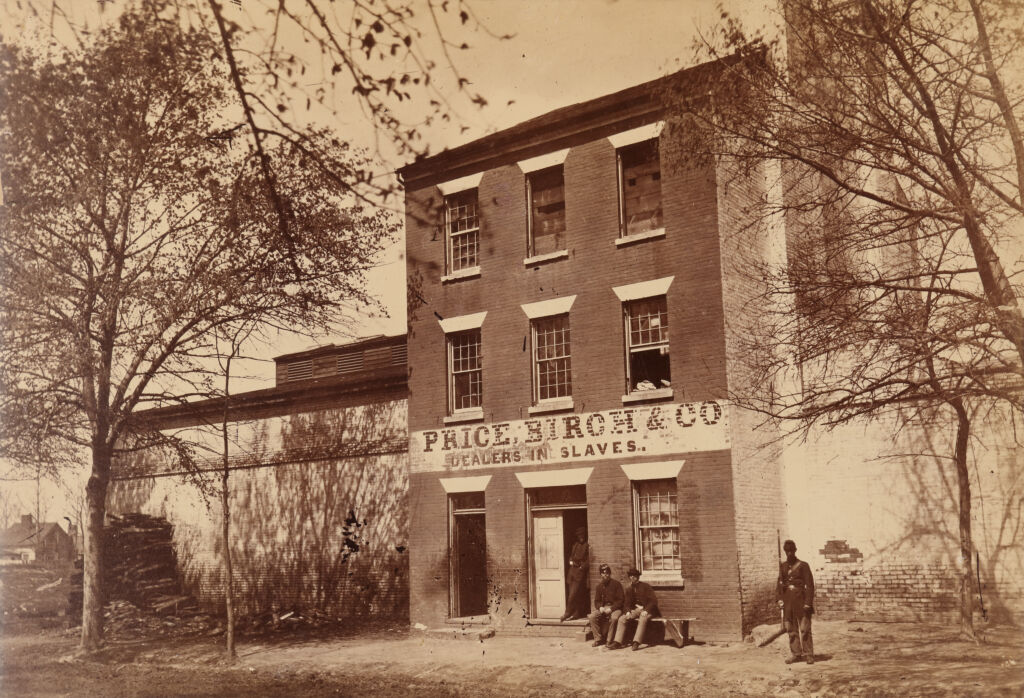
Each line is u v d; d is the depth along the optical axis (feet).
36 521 97.50
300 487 85.66
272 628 76.23
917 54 39.73
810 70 42.24
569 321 65.62
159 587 90.33
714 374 58.59
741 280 60.90
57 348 66.85
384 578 78.13
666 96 51.11
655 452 60.18
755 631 55.47
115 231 66.54
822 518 62.28
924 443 59.26
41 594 89.76
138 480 99.14
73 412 69.10
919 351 38.96
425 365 71.97
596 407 63.05
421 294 72.74
